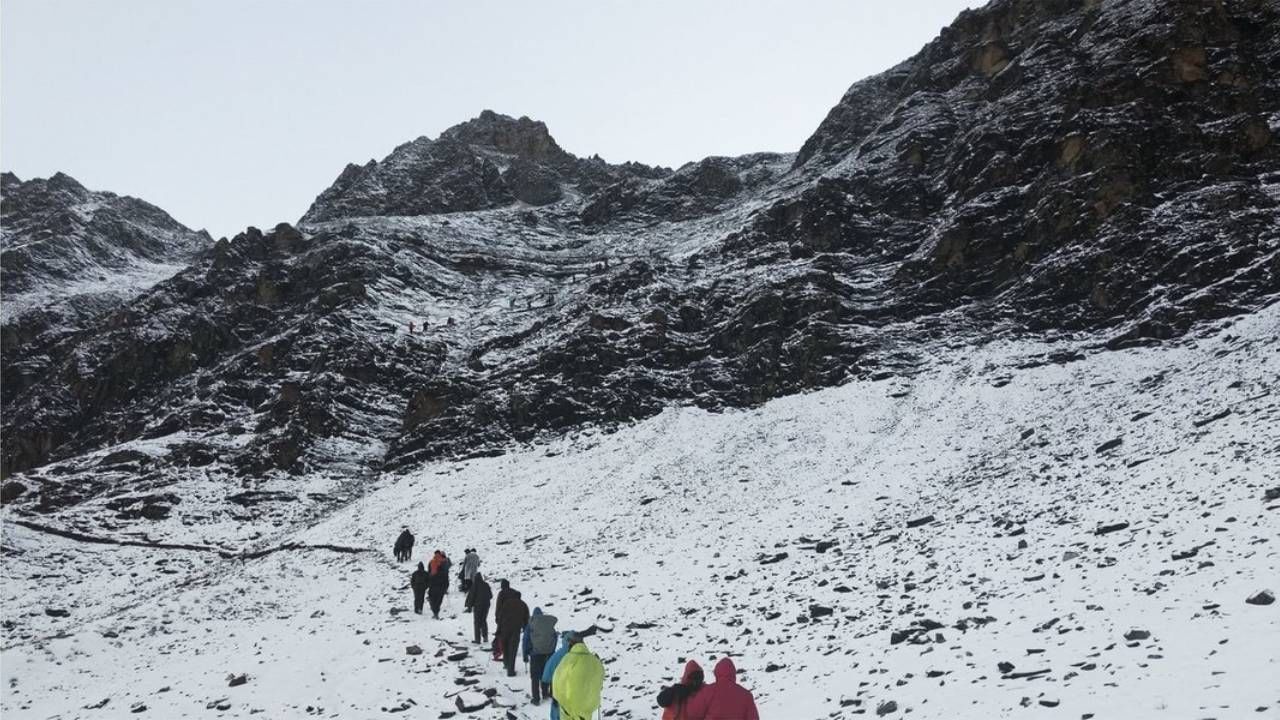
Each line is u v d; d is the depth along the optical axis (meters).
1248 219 43.94
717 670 10.07
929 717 12.83
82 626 30.23
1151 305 42.44
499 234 96.62
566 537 34.66
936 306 51.59
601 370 52.94
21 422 63.53
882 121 78.94
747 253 65.12
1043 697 12.23
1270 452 21.86
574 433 48.81
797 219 65.12
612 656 20.42
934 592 19.91
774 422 44.31
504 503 40.75
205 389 61.72
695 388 50.78
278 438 52.78
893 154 67.81
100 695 21.36
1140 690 11.80
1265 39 56.78
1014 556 20.91
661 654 20.06
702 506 35.41
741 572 26.19
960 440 35.75
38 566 40.66
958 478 31.17
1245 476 20.77
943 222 57.50
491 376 56.50
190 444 54.19
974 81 73.06
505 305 73.12
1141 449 27.08
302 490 48.97
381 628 24.53
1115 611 15.37
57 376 69.69
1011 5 78.19
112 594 36.97
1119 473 25.36
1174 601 14.97
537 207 111.25
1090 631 14.77
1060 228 50.09
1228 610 13.80
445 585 25.47
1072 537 20.94
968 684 13.81
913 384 43.84
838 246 61.59
